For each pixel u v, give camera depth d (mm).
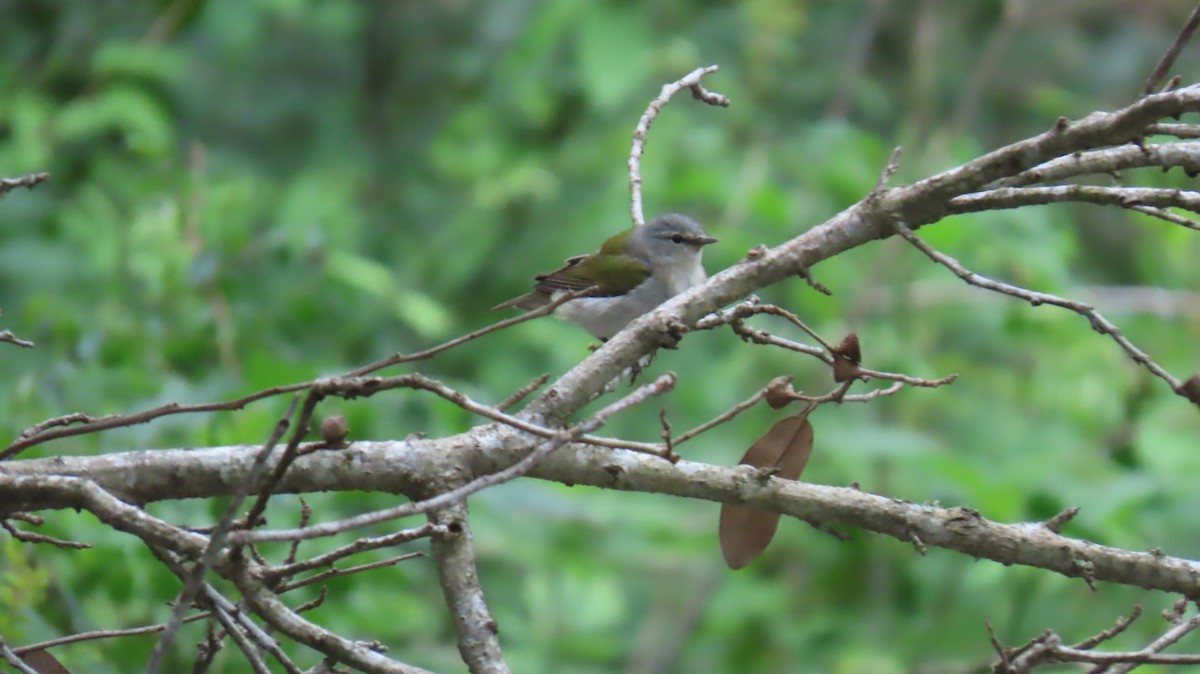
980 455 12773
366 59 17078
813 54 16719
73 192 14367
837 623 12445
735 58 15891
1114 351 12852
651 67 15070
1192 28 4793
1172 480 10516
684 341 13656
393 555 8141
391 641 10125
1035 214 13758
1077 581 10695
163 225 10438
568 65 15836
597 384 5223
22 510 4438
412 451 5047
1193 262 13977
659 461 5137
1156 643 5047
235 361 9586
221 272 10375
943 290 13773
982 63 16547
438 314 12383
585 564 11320
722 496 5121
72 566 6992
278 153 16188
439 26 17109
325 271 11844
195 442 7645
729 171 14180
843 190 14367
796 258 5328
